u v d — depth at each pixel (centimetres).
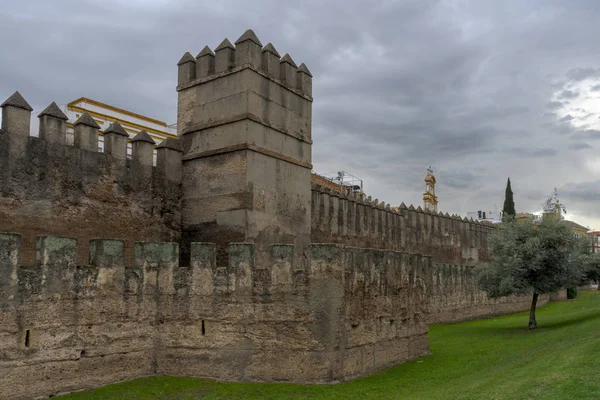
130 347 1958
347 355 2003
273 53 2561
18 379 1642
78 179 2117
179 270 2055
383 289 2292
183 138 2580
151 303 2036
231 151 2398
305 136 2728
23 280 1673
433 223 4859
